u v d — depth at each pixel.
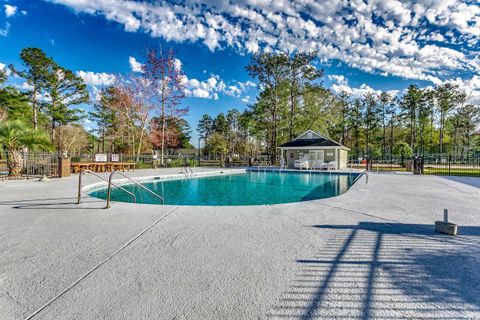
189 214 4.76
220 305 1.86
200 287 2.12
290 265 2.56
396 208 5.38
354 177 15.60
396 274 2.37
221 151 37.78
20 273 2.34
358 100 41.25
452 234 3.54
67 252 2.86
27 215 4.62
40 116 28.38
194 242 3.23
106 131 33.19
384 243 3.22
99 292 2.02
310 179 15.06
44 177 10.36
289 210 5.15
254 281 2.23
